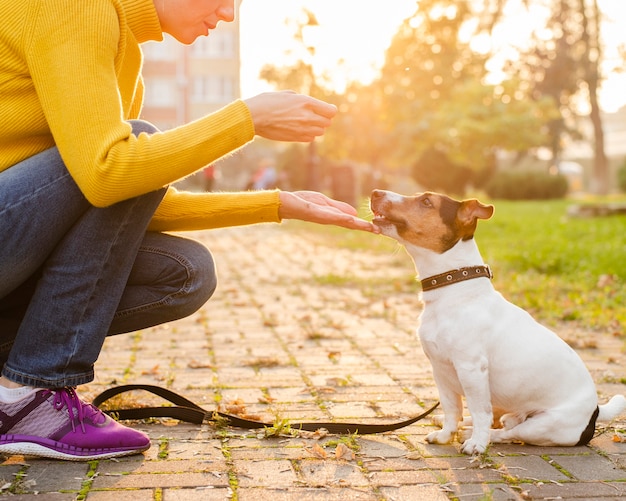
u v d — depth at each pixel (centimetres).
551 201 2766
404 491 261
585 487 269
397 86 2625
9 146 263
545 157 4416
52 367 269
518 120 2586
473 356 303
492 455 302
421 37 2681
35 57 243
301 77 2261
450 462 292
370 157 2809
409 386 414
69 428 277
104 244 263
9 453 273
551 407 312
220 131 249
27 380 270
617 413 327
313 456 292
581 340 538
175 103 4178
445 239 313
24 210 250
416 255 321
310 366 461
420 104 2652
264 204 301
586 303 692
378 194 323
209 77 4288
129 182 242
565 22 3588
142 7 264
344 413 362
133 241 272
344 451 295
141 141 244
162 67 4159
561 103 3800
